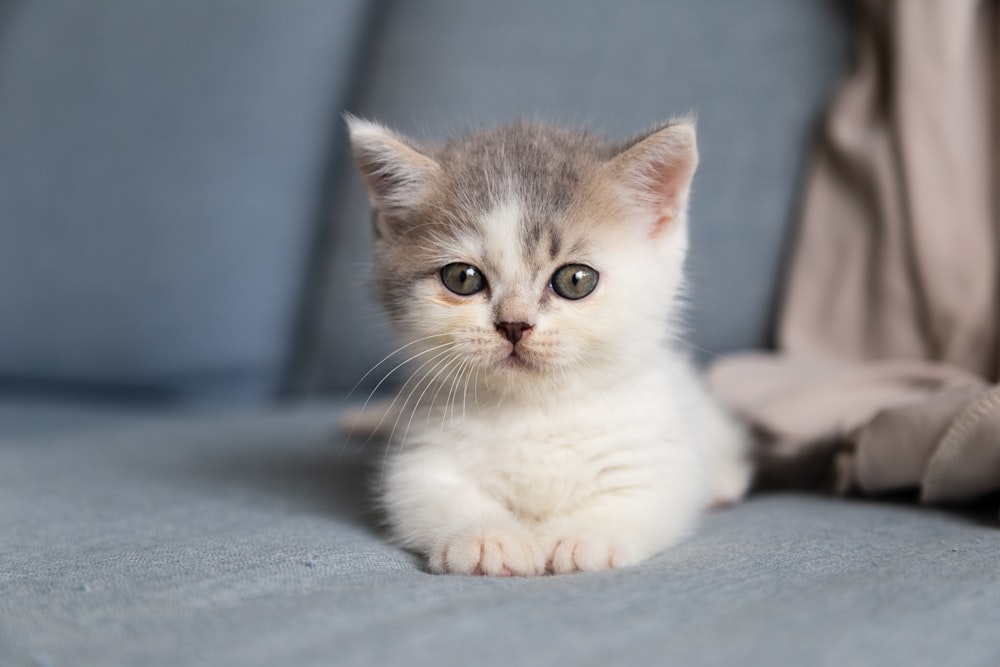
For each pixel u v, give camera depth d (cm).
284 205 63
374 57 63
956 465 39
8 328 65
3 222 66
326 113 64
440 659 31
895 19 50
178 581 35
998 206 49
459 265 41
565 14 59
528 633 31
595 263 40
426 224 42
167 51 66
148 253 63
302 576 35
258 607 33
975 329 48
